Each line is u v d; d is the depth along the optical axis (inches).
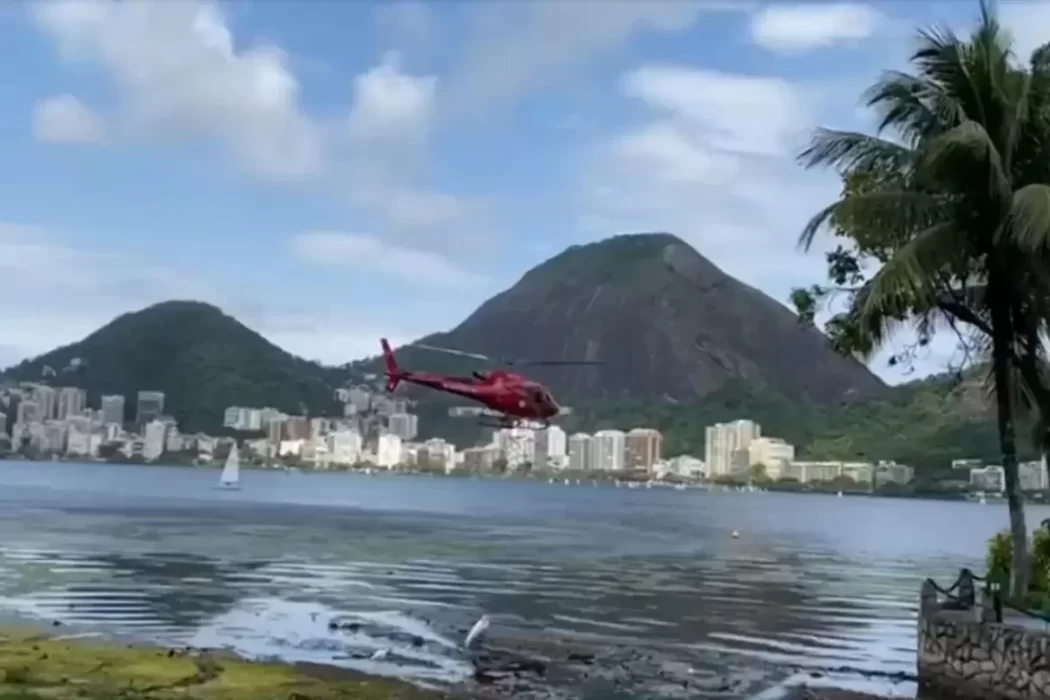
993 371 968.9
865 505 7431.1
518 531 3309.5
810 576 2016.5
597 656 1010.1
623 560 2287.2
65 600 1279.5
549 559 2242.9
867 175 949.8
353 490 7111.2
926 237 852.6
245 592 1451.8
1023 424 995.3
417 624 1184.2
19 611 1167.6
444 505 5300.2
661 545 2881.4
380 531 3034.0
